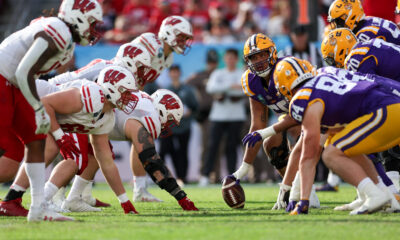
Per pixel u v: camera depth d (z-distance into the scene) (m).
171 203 22.12
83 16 15.26
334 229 13.47
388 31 20.81
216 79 34.19
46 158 18.97
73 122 16.25
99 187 33.53
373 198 15.71
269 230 13.38
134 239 12.40
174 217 16.17
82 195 20.67
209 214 16.97
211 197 24.97
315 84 15.58
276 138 19.73
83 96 15.93
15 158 17.00
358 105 15.53
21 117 15.30
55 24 14.60
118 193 17.56
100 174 37.44
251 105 19.77
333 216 15.79
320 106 15.35
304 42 29.20
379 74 18.89
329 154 15.80
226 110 34.16
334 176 27.69
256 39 17.94
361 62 18.67
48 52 14.47
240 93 34.25
